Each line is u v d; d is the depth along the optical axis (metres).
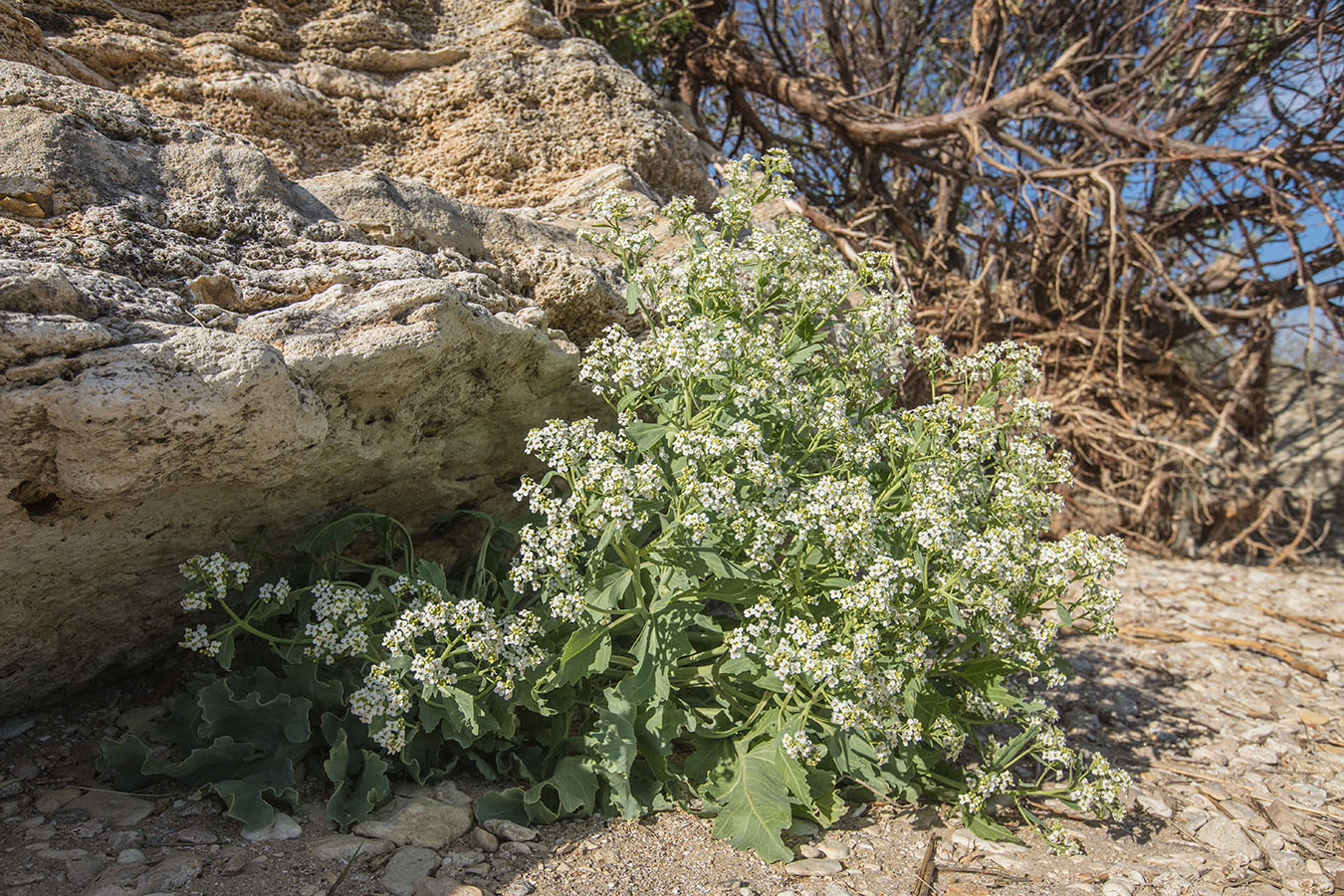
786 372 3.01
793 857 2.75
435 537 3.66
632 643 3.24
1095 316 8.56
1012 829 3.12
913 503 2.92
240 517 2.92
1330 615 5.86
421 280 2.92
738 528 2.80
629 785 2.90
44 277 2.29
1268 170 7.38
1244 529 8.25
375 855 2.50
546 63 4.97
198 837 2.51
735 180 3.50
